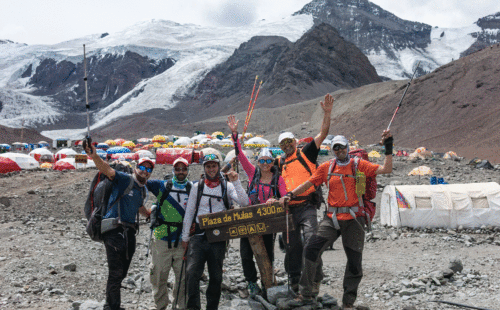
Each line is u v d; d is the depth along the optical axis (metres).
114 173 5.21
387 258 11.10
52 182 29.25
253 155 44.28
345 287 5.76
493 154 90.75
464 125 117.19
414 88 152.50
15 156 48.00
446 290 6.88
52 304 5.89
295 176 6.01
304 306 5.68
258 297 6.18
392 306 6.14
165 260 5.46
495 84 129.38
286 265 6.22
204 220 5.27
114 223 5.19
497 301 5.95
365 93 191.25
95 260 9.07
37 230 12.40
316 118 194.25
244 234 5.33
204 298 6.54
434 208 15.60
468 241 13.23
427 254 11.37
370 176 5.63
